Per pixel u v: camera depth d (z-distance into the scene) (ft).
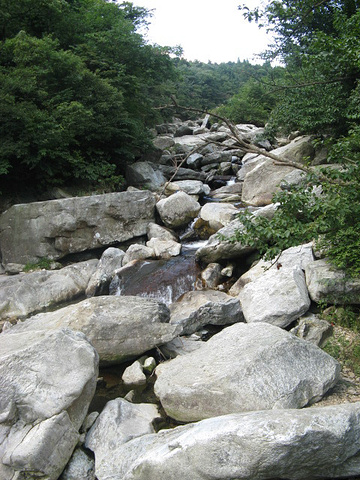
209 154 60.08
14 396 13.25
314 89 39.88
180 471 10.48
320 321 19.39
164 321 20.30
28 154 36.70
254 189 40.42
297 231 15.69
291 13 27.25
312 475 10.38
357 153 19.93
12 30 46.65
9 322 24.57
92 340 18.76
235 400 13.82
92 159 44.55
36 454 12.11
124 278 29.32
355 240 19.29
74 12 53.21
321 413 10.58
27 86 37.29
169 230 35.96
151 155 57.93
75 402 14.24
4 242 32.86
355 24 24.91
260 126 89.20
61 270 29.96
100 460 13.20
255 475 9.95
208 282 27.04
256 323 17.25
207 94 152.35
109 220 34.81
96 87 44.27
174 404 15.03
